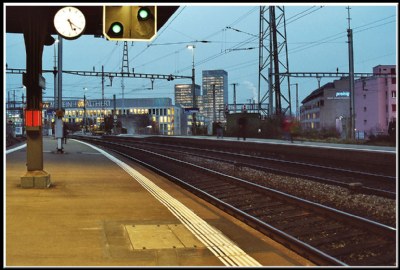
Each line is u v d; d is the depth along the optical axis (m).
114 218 8.63
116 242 6.86
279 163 22.03
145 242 6.88
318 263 6.55
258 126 51.50
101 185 13.14
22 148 30.55
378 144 32.44
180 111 145.62
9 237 7.09
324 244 7.69
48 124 75.06
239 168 20.25
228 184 15.16
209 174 17.78
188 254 6.34
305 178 16.11
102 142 46.38
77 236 7.18
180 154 31.05
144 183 13.80
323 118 91.25
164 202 10.54
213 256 6.28
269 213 10.43
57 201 10.33
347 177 16.64
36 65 12.34
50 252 6.29
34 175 12.33
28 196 10.93
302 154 26.00
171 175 18.72
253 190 13.45
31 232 7.41
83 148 32.78
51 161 20.98
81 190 12.07
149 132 109.00
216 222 8.87
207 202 11.70
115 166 19.00
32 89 12.32
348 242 7.73
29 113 12.37
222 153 29.41
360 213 10.38
